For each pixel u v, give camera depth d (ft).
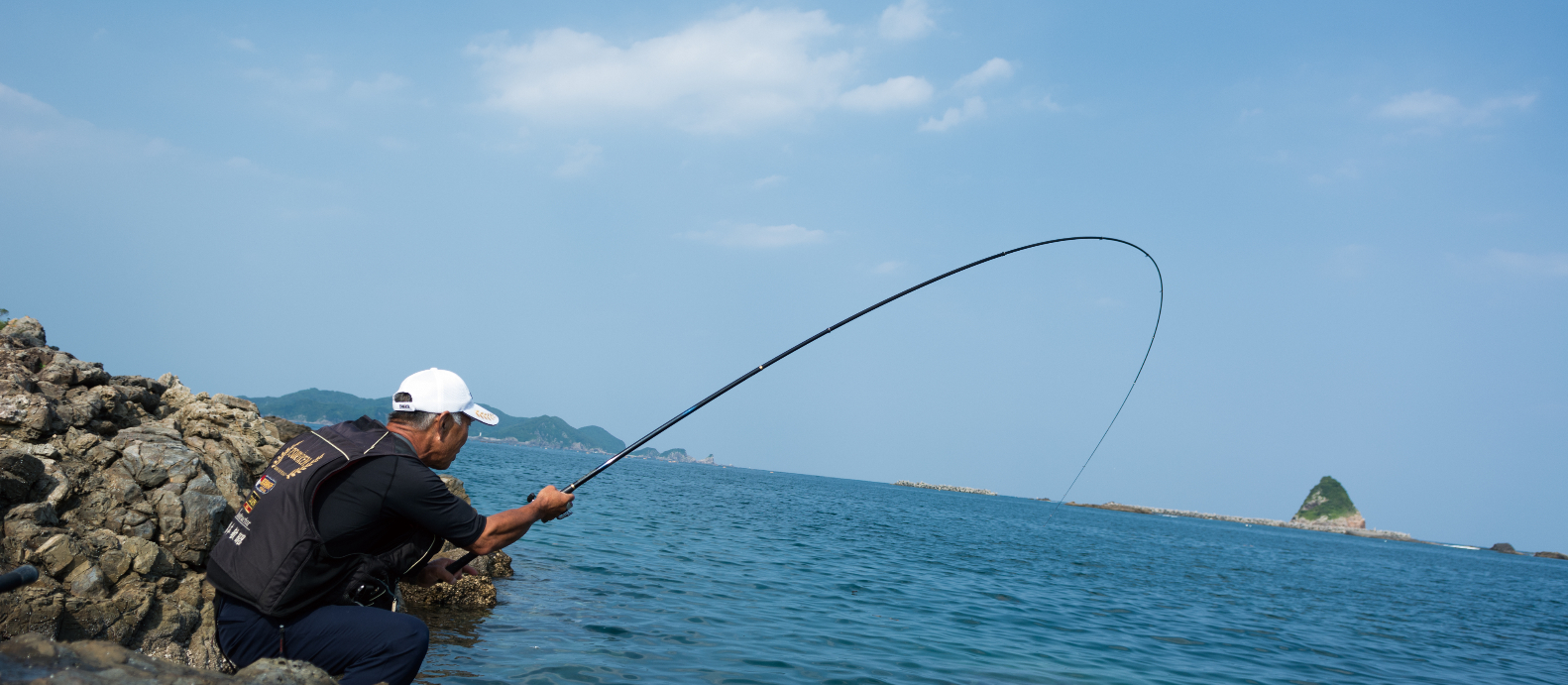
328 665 9.56
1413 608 69.41
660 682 21.54
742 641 27.27
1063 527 181.06
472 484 90.43
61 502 18.56
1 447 18.72
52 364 23.36
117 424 23.04
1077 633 36.83
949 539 94.17
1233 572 91.35
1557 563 359.66
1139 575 73.20
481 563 33.30
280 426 30.14
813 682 23.26
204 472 21.31
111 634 16.90
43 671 7.29
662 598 33.58
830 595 39.68
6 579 9.76
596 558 42.60
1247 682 30.12
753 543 60.90
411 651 9.73
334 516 9.35
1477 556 329.93
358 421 10.59
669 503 101.35
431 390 10.74
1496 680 36.24
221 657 18.53
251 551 9.30
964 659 28.45
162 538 19.45
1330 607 62.44
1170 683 28.35
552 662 22.24
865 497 258.98
